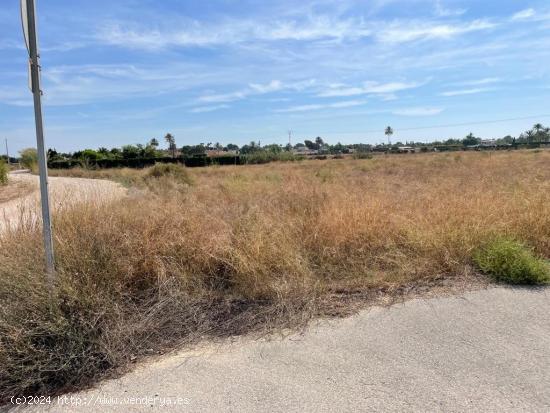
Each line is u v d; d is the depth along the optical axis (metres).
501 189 7.53
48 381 2.49
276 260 4.07
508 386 2.31
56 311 2.71
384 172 21.66
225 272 4.08
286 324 3.16
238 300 3.61
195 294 3.64
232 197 8.88
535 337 2.87
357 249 4.59
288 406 2.17
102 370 2.58
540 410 2.11
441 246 4.43
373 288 3.83
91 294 2.91
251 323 3.20
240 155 52.25
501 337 2.88
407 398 2.22
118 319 2.95
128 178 22.39
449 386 2.32
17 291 2.82
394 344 2.80
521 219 5.20
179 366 2.61
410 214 5.68
